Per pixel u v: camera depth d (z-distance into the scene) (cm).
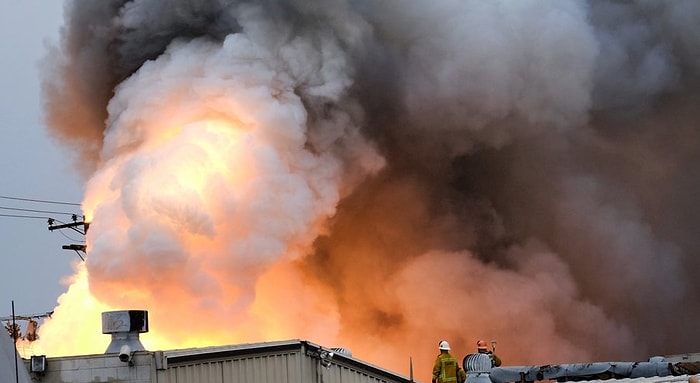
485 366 3388
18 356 2758
